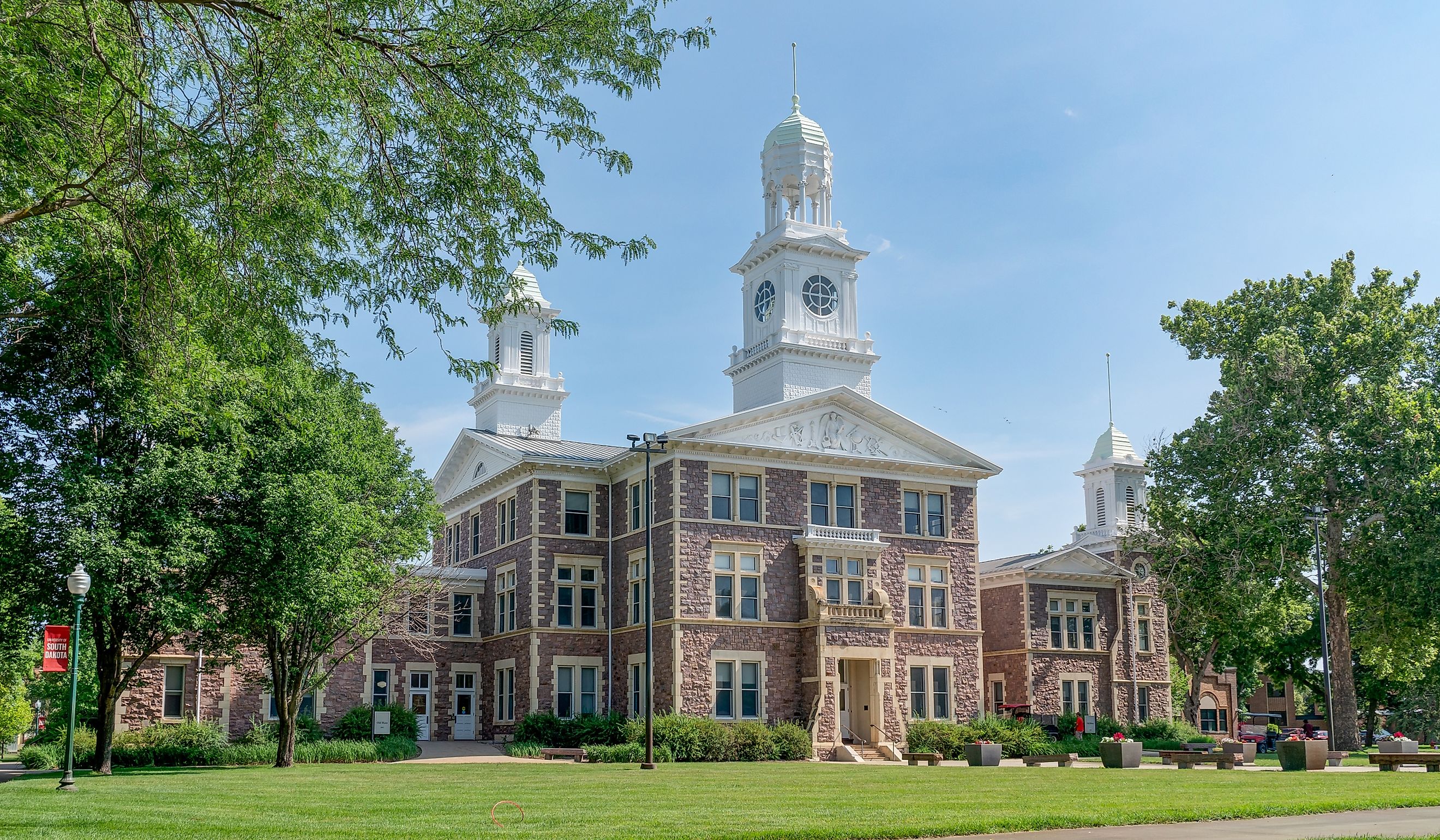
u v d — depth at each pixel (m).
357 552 40.03
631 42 17.44
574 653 54.28
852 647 52.22
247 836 15.26
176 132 16.36
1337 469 55.19
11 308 23.02
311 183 16.58
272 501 32.69
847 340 60.72
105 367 26.64
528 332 67.38
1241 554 55.88
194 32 16.20
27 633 33.44
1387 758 35.81
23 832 15.67
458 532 64.56
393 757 44.66
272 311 18.14
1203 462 59.03
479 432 62.97
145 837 15.07
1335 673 57.97
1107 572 66.00
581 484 56.47
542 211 17.81
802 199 63.59
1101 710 64.25
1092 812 18.75
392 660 56.47
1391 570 52.03
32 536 29.81
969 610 57.53
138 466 30.73
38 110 16.08
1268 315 59.38
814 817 18.33
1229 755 38.25
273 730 48.75
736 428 53.38
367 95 16.34
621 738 49.44
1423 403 53.53
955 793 24.12
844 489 56.00
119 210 16.98
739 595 52.09
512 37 16.94
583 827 16.58
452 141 16.98
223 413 25.20
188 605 31.50
